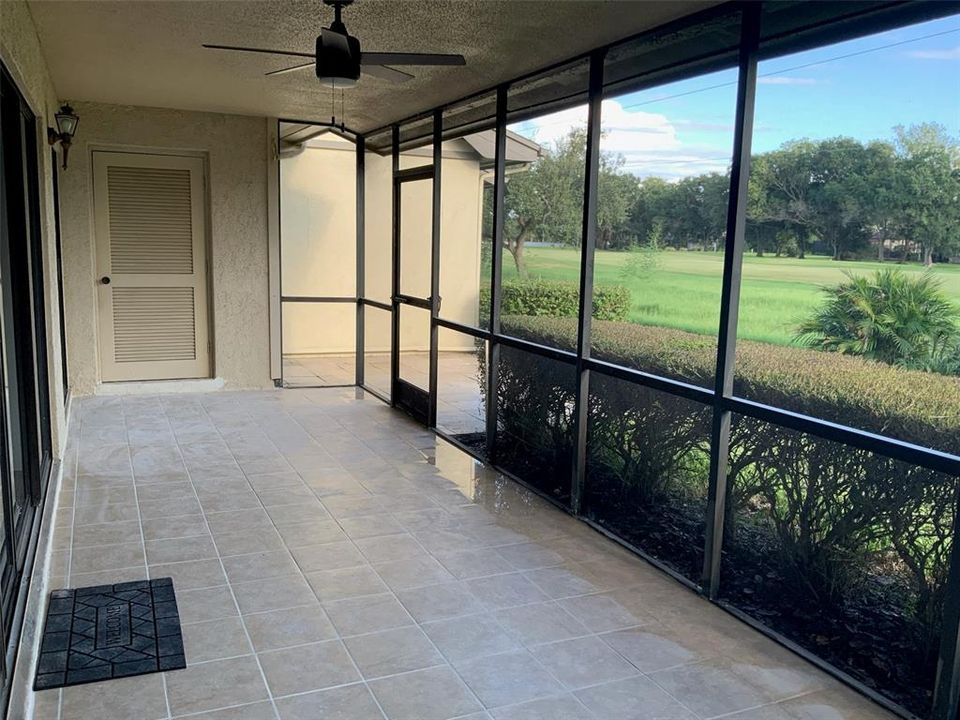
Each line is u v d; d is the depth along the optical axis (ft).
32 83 12.28
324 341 27.17
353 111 20.31
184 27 12.83
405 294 21.24
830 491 9.15
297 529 12.51
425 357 20.07
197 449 16.90
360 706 7.84
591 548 12.15
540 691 8.20
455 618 9.73
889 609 8.61
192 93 18.78
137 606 9.75
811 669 8.74
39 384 13.16
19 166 11.17
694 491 11.50
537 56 13.48
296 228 26.13
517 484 15.29
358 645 9.01
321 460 16.42
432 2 10.80
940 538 7.98
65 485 14.25
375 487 14.79
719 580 10.46
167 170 21.89
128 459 15.97
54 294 15.11
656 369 13.15
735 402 10.02
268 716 7.63
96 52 14.58
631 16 10.97
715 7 10.29
